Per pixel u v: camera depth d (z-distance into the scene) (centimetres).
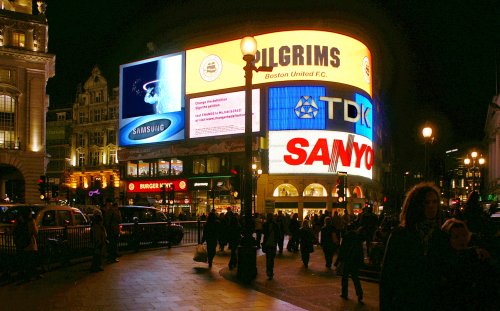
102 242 1412
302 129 4900
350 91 5128
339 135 4969
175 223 2475
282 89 4997
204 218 3712
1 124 5119
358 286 1053
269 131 4972
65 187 7550
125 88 6169
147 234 2223
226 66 5397
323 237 1645
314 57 5012
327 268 1616
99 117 7594
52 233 1483
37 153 5228
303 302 1015
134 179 6156
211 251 1573
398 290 363
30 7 5534
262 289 1161
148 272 1402
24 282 1197
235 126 5244
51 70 5750
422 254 367
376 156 7081
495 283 423
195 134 5512
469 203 785
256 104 5056
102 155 7481
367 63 5469
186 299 998
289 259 1930
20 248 1211
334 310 957
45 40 5391
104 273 1370
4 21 5166
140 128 5984
